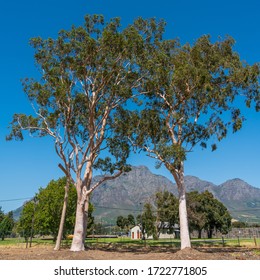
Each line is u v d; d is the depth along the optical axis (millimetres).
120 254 25234
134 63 26141
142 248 34812
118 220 97438
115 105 27953
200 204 71312
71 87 27219
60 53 26266
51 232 49156
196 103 28203
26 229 52750
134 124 27969
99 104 28375
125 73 26781
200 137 28219
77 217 26594
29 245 43531
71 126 28172
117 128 28031
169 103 28047
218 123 28125
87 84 26453
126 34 25125
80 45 25219
